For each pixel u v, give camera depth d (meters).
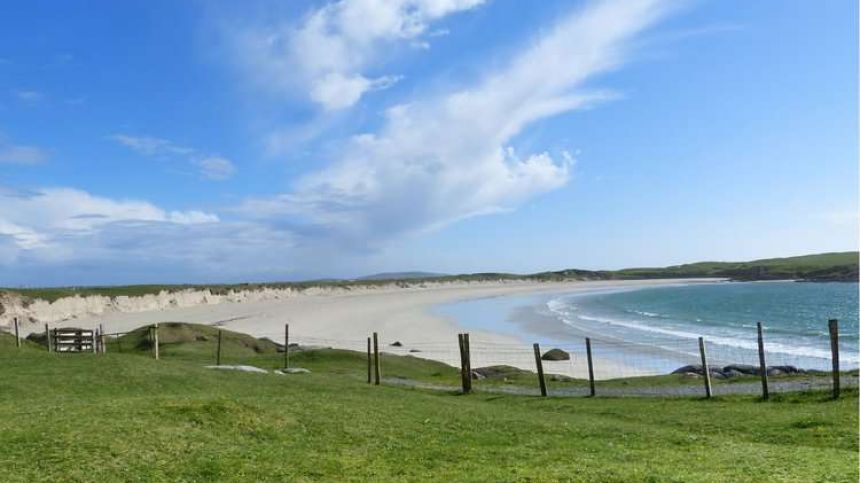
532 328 89.50
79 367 27.03
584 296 185.38
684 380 35.03
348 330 86.88
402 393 28.02
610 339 74.25
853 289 167.00
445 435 17.55
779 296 149.25
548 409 26.11
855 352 60.62
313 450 15.20
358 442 16.23
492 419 20.41
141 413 16.47
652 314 114.19
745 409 23.69
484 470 13.38
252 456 14.26
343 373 40.78
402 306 139.62
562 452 15.62
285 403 20.06
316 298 170.75
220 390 24.62
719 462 13.88
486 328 90.06
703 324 93.44
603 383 35.41
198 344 53.53
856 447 16.39
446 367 47.06
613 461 14.27
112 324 92.69
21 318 90.19
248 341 58.53
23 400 20.95
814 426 19.31
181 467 13.17
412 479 12.77
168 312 117.00
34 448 13.52
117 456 13.40
